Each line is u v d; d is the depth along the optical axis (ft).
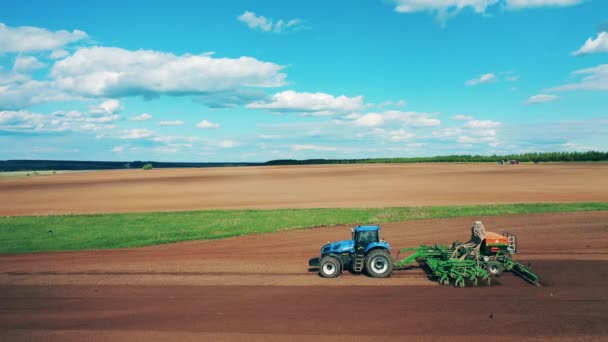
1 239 86.02
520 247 66.69
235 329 37.45
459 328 36.22
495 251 52.03
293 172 382.42
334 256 53.36
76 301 46.39
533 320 37.55
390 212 109.09
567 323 36.76
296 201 150.61
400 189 186.60
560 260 58.34
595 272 52.13
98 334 37.17
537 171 294.25
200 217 109.70
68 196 193.67
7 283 54.34
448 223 91.30
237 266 60.90
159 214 117.80
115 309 43.52
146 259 66.95
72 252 73.97
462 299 43.60
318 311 41.22
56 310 43.57
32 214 130.82
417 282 50.29
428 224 90.99
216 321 39.47
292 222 98.48
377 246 53.36
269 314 40.88
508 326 36.37
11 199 184.44
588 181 204.85
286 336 35.63
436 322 37.63
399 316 39.29
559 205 112.47
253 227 93.81
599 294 44.06
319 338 35.01
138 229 94.99
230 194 184.14
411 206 124.26
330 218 102.42
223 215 112.06
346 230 87.81
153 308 43.57
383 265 52.47
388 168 403.95
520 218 94.43
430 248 58.34
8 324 39.88
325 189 197.88
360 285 49.60
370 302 43.37
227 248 73.97
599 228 79.82
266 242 78.28
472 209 109.50
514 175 257.14
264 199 160.97
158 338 35.96
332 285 49.98
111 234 89.76
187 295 47.70
